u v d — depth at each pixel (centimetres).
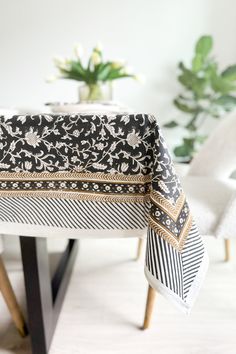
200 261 59
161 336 88
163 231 54
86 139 56
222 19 213
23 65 222
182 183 95
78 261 135
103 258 138
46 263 82
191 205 78
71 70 111
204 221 76
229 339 87
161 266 54
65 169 59
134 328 91
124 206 60
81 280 119
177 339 87
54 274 114
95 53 109
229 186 91
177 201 55
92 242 156
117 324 93
